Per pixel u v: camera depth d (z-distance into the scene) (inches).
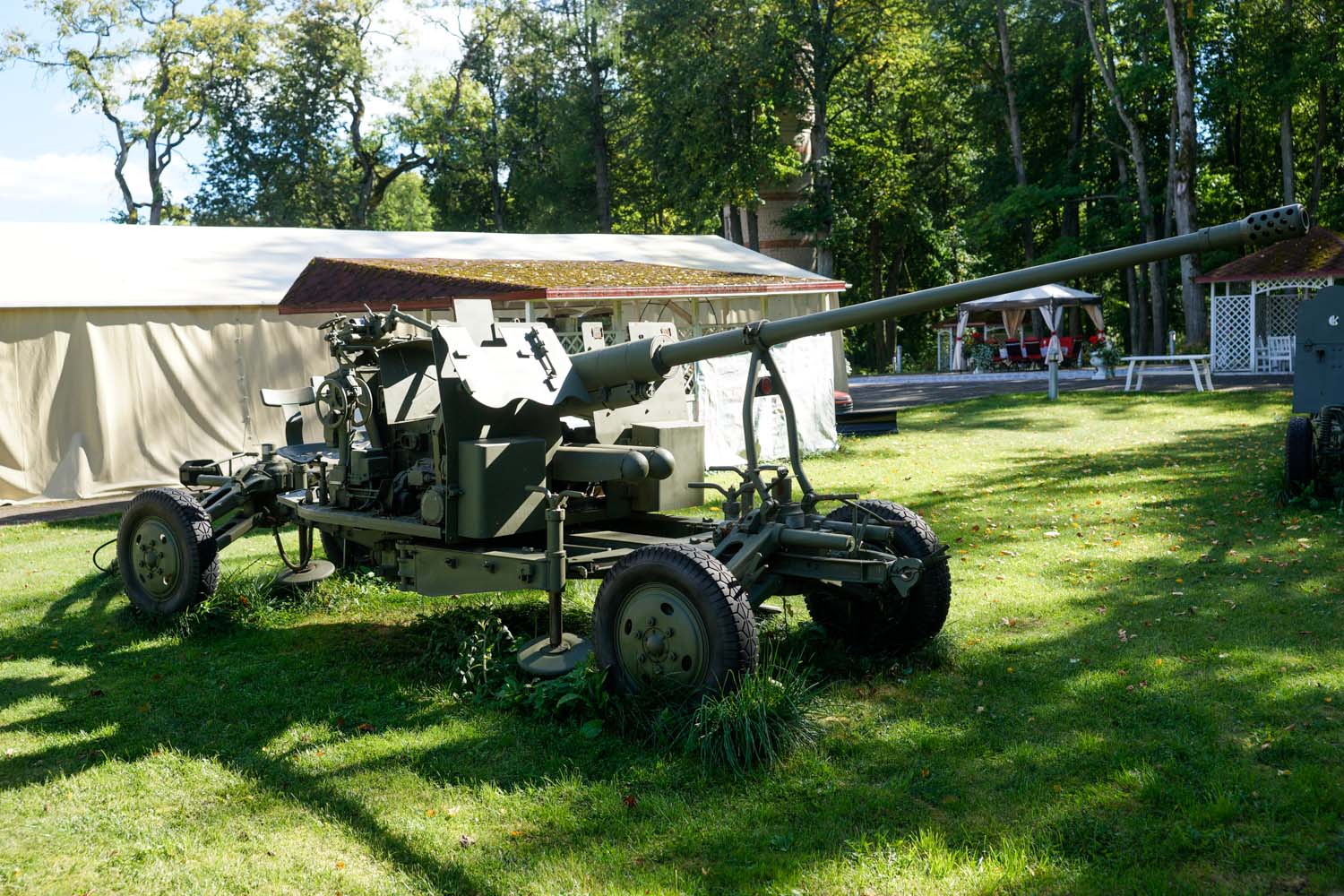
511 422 225.1
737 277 644.1
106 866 152.4
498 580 217.8
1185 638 234.5
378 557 257.3
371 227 1918.1
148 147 1726.1
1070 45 1530.5
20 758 193.3
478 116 1836.9
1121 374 1118.4
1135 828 152.0
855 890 139.0
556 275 543.8
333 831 161.9
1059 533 349.4
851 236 1653.5
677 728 186.2
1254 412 679.1
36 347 518.0
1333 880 137.0
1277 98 1304.1
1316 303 387.5
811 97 1540.4
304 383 603.2
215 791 177.2
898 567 196.9
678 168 1530.5
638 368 221.0
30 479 518.3
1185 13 1208.2
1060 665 221.3
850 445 596.7
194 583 271.3
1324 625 237.8
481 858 151.3
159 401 553.3
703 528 243.9
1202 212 1550.2
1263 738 179.3
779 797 167.5
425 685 223.9
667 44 1482.5
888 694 209.3
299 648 256.8
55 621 286.8
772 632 241.9
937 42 1697.8
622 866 147.3
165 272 590.9
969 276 1936.5
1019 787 166.6
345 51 1696.6
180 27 1636.3
